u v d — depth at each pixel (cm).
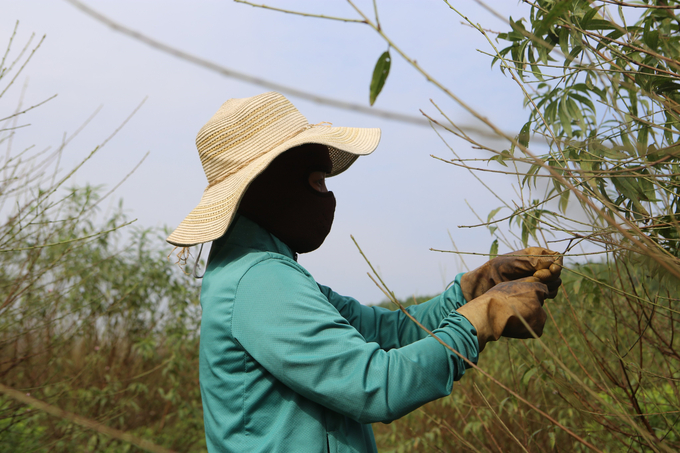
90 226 326
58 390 291
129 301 399
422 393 86
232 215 103
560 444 180
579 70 99
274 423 95
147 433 358
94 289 381
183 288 427
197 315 436
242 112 121
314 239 118
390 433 326
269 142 116
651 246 82
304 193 115
